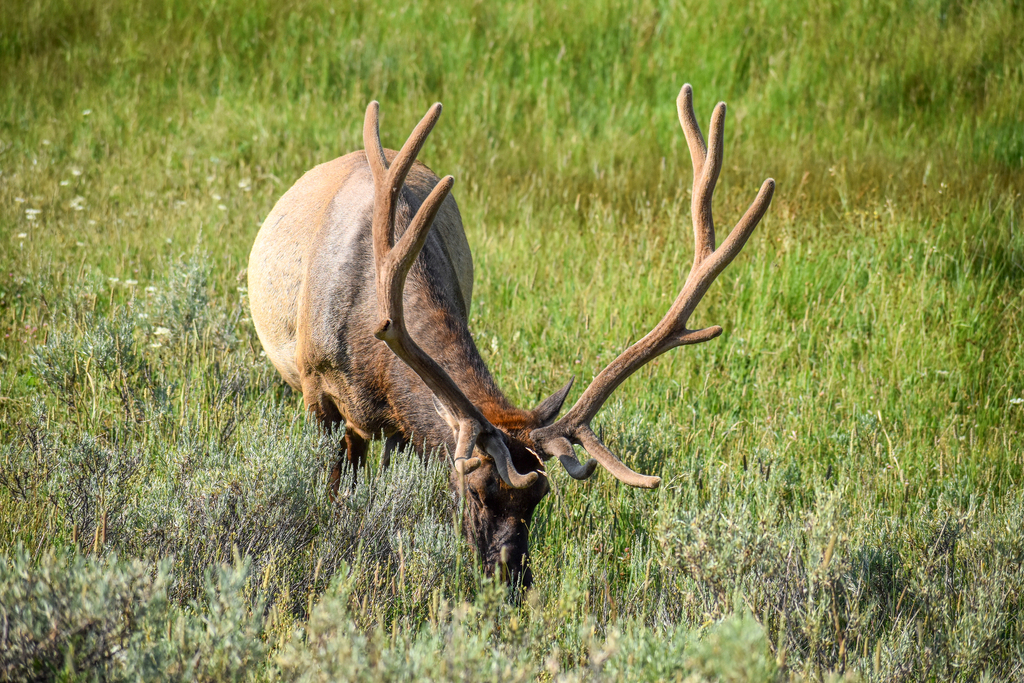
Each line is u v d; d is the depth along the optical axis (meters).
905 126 30.22
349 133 28.33
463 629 8.45
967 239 22.00
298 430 13.43
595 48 34.41
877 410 16.64
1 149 25.89
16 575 7.87
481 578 10.52
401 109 30.58
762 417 16.77
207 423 14.10
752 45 33.69
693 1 35.59
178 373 16.11
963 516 12.56
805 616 10.04
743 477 13.49
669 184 25.75
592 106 31.12
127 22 35.19
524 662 8.47
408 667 7.59
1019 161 26.80
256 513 11.11
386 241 10.93
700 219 11.85
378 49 34.06
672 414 16.44
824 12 35.19
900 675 10.08
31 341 16.91
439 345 12.34
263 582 10.21
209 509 11.09
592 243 22.78
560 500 13.41
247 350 17.00
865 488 13.93
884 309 19.50
